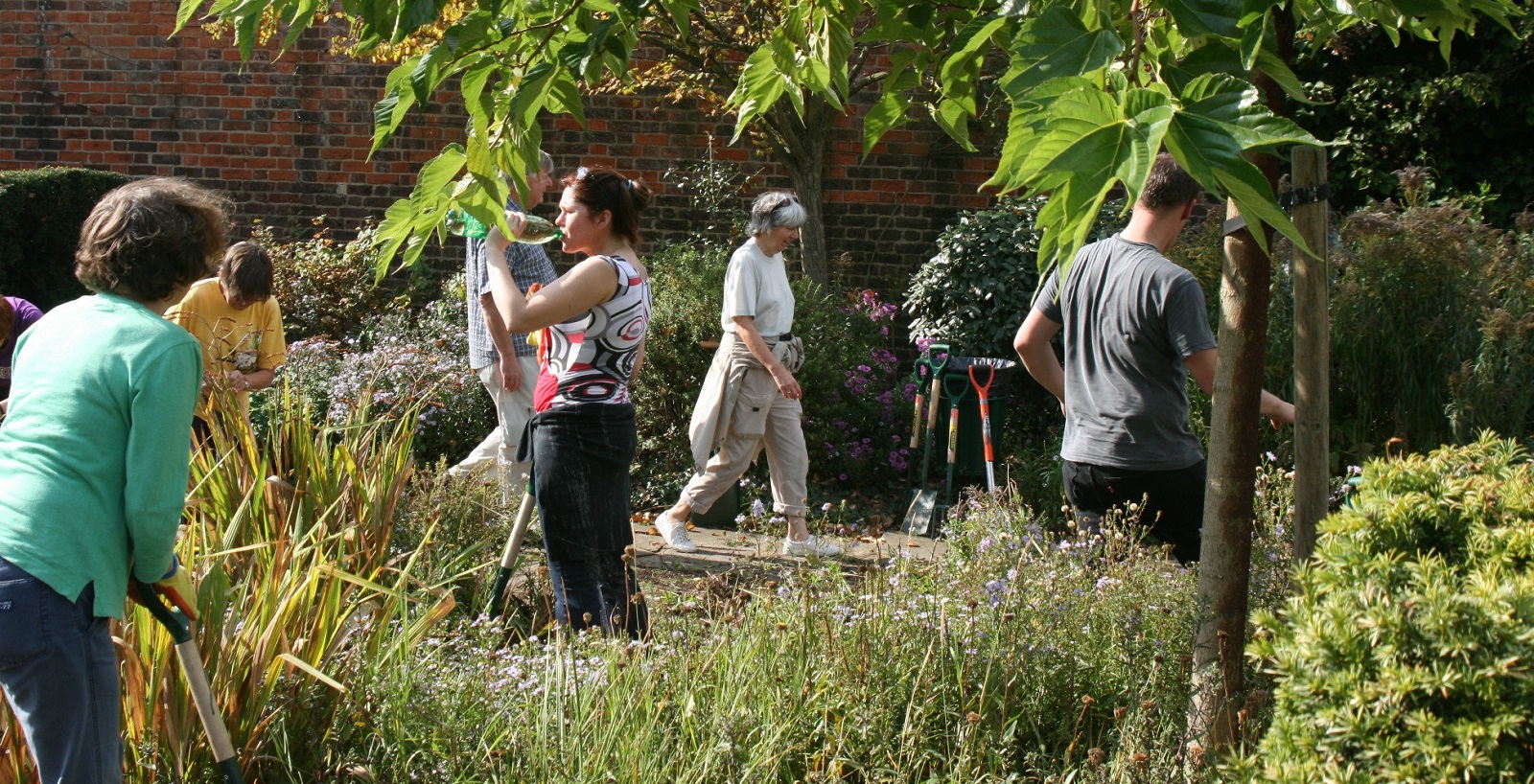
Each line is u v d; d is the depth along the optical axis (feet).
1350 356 21.79
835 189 31.63
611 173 13.14
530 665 10.95
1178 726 9.41
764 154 32.04
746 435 19.72
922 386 22.48
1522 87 28.19
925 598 11.56
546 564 15.25
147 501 7.68
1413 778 6.25
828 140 31.53
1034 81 4.97
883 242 31.65
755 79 7.95
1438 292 21.44
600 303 12.78
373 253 31.35
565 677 10.27
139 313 8.03
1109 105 4.53
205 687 8.42
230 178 33.40
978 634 10.60
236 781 8.53
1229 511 9.21
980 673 10.36
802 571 12.30
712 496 20.15
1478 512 7.70
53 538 7.60
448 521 16.46
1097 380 12.55
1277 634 7.32
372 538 13.11
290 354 24.27
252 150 33.30
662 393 24.84
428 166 7.55
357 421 15.05
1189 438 12.42
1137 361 12.15
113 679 8.00
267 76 33.09
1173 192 12.17
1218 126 4.52
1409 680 6.39
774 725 9.87
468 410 24.88
